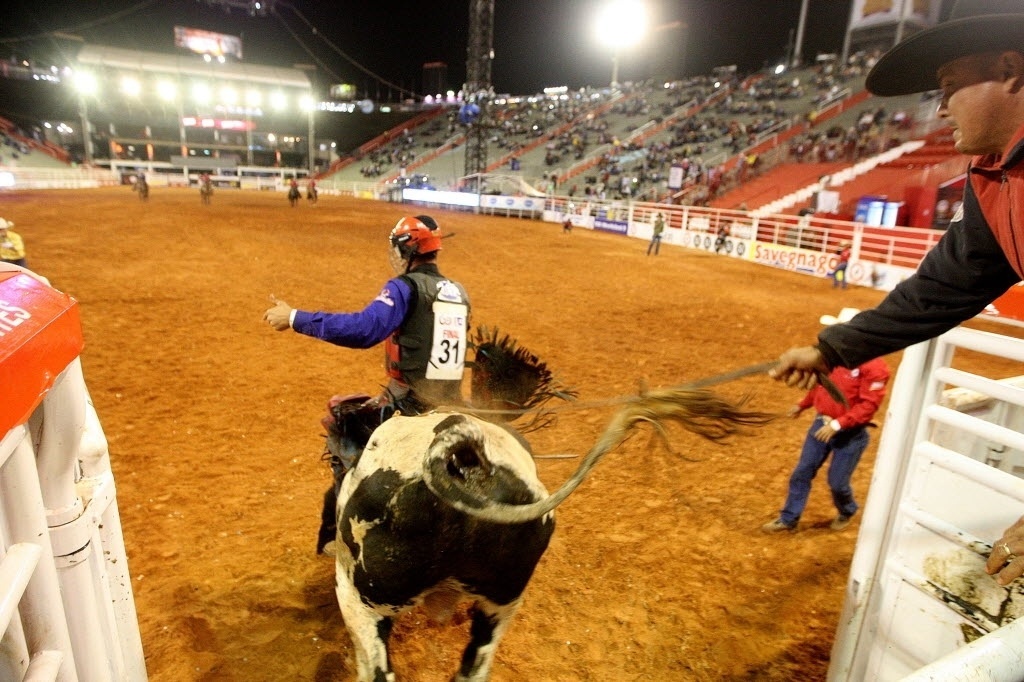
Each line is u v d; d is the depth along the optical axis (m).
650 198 38.53
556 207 40.50
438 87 92.94
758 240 25.58
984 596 2.20
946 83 1.67
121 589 2.21
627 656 3.45
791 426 7.01
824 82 44.06
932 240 17.72
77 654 1.80
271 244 20.14
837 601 3.98
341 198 55.09
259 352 8.83
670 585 4.07
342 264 17.02
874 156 29.59
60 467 1.68
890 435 2.54
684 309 13.76
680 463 5.90
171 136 72.12
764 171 34.84
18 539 1.51
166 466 5.39
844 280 18.36
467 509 1.85
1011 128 1.60
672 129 48.69
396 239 3.03
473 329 10.54
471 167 55.03
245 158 76.62
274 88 74.00
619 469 5.73
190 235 21.06
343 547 2.32
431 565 2.19
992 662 1.10
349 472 2.47
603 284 16.64
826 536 4.72
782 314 13.73
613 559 4.33
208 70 71.06
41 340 1.45
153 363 8.13
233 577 3.94
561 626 3.65
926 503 2.42
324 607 3.71
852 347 2.05
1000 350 2.16
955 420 2.30
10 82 68.50
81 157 63.34
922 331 1.99
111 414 6.45
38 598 1.56
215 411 6.69
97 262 15.04
